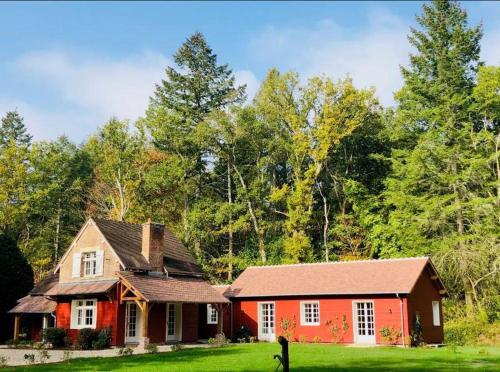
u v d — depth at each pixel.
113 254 33.56
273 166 59.81
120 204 56.88
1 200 55.19
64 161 63.00
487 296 40.97
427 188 48.94
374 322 31.70
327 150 51.16
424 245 44.88
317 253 55.41
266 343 31.67
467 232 44.59
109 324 32.22
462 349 27.73
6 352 28.80
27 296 38.75
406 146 53.88
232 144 56.69
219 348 27.70
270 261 53.78
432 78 50.94
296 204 52.59
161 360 21.61
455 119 46.84
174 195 59.03
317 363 19.61
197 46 66.75
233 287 38.56
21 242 59.72
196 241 56.31
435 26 50.34
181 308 35.34
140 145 57.22
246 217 55.50
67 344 32.59
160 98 65.25
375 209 53.78
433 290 34.88
